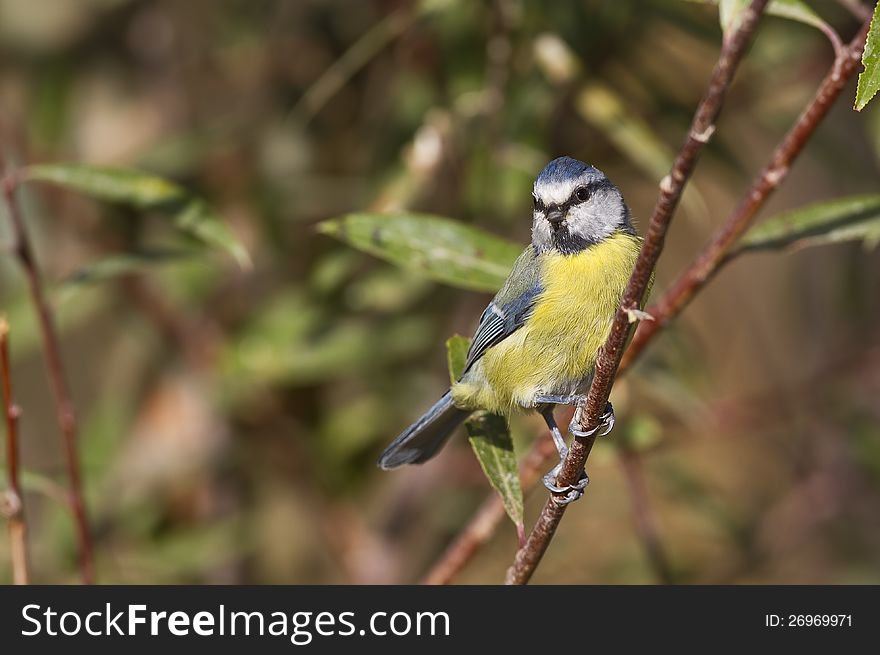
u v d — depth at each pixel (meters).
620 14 10.05
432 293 11.09
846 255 12.86
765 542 12.16
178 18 11.46
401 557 11.52
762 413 12.09
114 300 11.29
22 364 13.40
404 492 11.52
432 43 10.70
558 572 12.38
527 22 9.68
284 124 11.16
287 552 12.08
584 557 12.48
